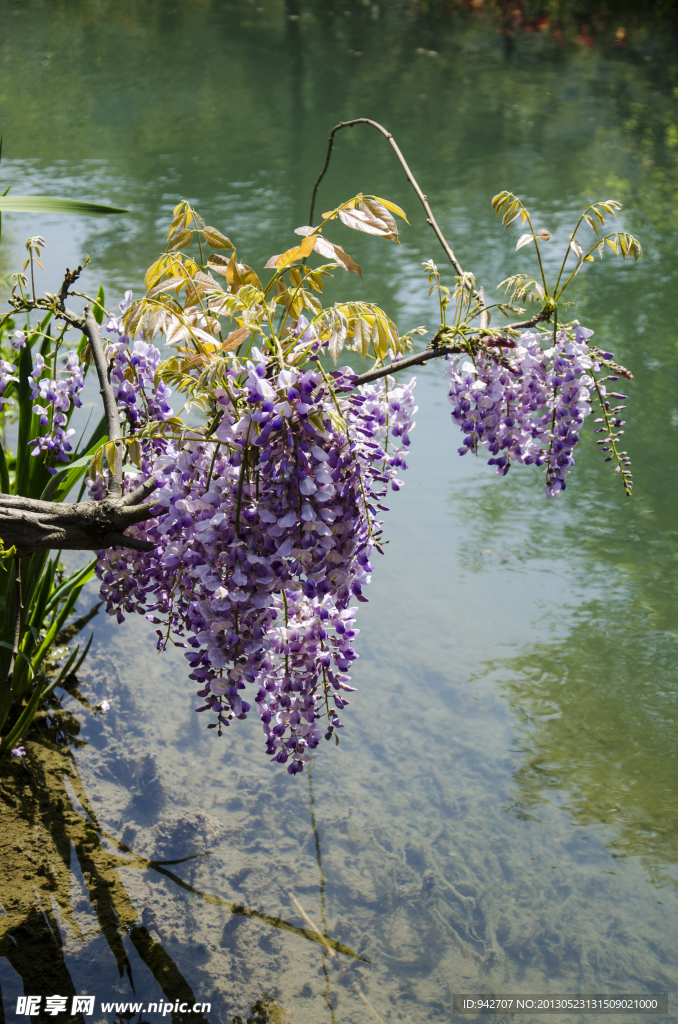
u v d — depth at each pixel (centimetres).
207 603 161
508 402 186
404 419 178
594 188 929
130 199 825
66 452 227
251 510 156
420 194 219
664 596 379
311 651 179
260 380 143
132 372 191
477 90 1386
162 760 296
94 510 177
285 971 227
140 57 1534
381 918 245
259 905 246
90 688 327
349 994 222
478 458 482
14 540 174
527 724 315
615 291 674
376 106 1264
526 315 611
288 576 158
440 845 268
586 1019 217
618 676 336
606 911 248
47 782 282
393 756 300
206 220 769
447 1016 217
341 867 260
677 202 888
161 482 162
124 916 238
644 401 528
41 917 235
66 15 1892
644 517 435
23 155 966
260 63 1519
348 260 172
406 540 410
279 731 182
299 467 148
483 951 236
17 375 281
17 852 254
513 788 289
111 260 662
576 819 278
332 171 955
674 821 277
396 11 2064
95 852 258
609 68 1564
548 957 235
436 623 360
